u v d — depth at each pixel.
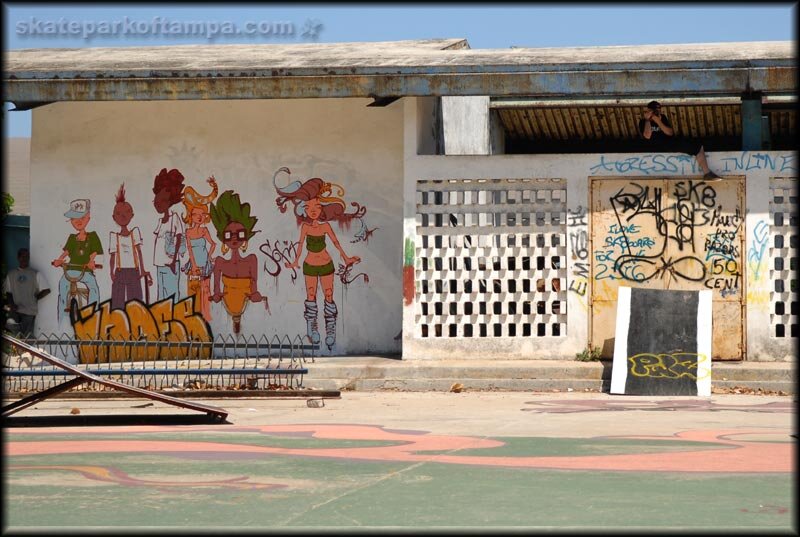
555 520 6.09
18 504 6.68
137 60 16.34
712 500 6.64
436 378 13.98
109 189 16.56
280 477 7.58
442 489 7.08
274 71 14.70
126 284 16.50
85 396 12.84
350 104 16.19
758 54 14.54
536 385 13.75
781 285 14.23
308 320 16.20
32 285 16.58
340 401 12.77
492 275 14.82
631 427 10.28
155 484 7.34
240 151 16.38
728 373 13.70
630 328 13.59
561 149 21.44
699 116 19.61
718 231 14.29
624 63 14.06
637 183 14.45
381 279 16.11
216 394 12.84
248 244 16.31
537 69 14.21
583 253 14.53
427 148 16.00
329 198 16.22
